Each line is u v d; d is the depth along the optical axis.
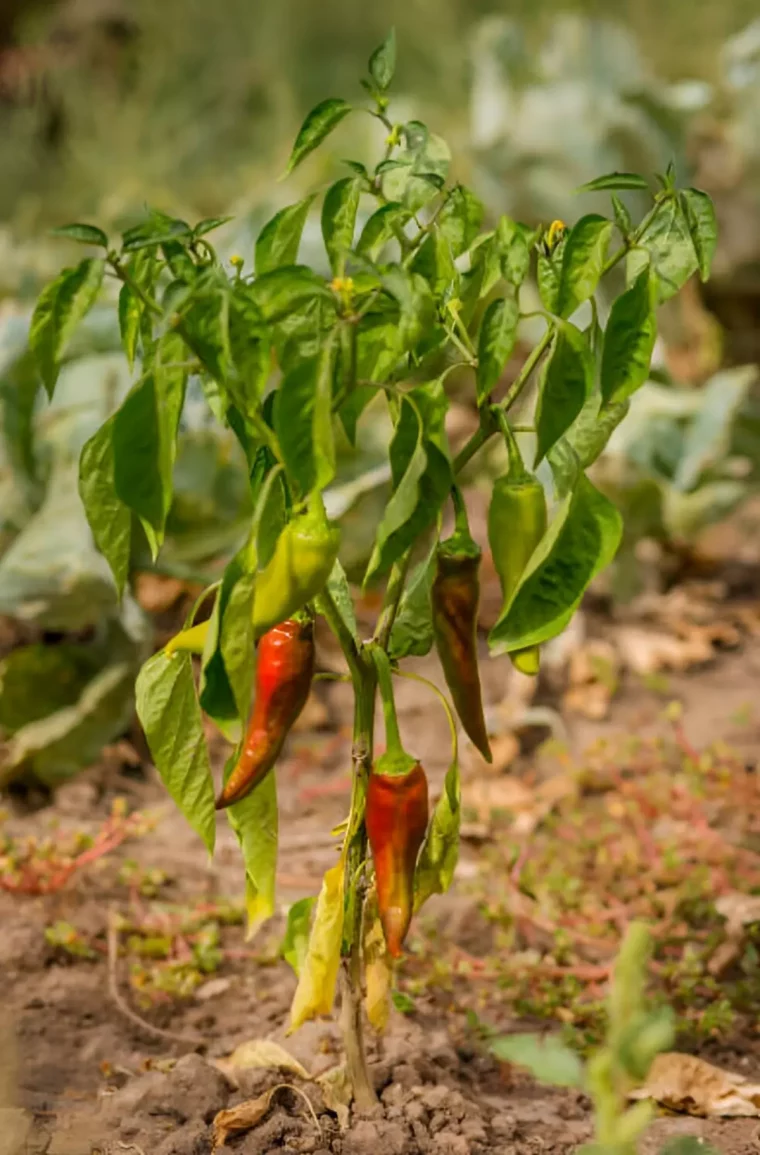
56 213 4.82
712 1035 2.00
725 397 2.90
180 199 4.88
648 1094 1.91
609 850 2.26
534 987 2.07
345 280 1.65
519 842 2.29
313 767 2.48
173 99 5.47
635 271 1.74
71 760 2.42
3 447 2.52
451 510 3.03
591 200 3.68
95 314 2.68
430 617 1.78
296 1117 1.84
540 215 3.73
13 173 4.98
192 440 2.48
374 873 1.79
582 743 2.50
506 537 1.70
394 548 1.67
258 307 1.64
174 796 1.76
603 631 2.82
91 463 1.71
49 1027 2.02
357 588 2.76
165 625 2.75
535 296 3.41
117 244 3.79
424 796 1.75
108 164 4.95
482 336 1.67
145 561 2.49
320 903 1.78
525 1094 1.93
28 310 3.20
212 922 2.17
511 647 1.70
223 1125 1.83
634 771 2.43
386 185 1.76
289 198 3.03
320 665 2.74
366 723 1.78
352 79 5.60
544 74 3.90
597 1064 1.57
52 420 2.54
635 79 3.96
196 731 1.76
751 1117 1.90
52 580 2.40
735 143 3.84
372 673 1.77
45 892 2.19
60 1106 1.90
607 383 1.70
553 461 1.71
